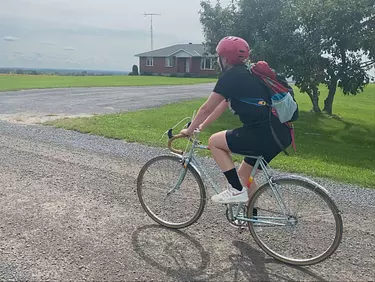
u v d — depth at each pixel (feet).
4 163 19.67
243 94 9.46
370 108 68.90
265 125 9.68
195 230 12.28
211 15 52.29
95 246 10.92
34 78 118.11
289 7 42.78
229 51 9.59
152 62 184.55
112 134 28.99
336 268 10.28
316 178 19.45
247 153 10.13
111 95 68.95
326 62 42.24
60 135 28.53
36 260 10.01
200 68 168.14
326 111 55.01
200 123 10.37
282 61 43.39
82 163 20.27
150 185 12.78
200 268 10.00
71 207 13.83
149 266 9.98
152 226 12.44
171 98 66.80
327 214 10.07
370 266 10.41
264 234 11.25
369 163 27.12
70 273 9.46
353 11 37.09
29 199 14.49
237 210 10.98
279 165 21.62
